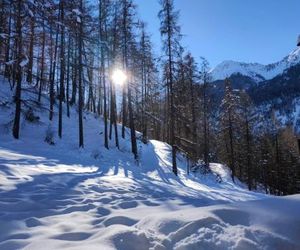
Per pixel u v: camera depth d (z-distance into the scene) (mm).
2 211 6992
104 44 28078
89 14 28641
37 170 12648
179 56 27391
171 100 28094
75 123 31234
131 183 12992
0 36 20812
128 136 35812
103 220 6562
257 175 58656
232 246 4621
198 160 34938
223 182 34000
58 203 8148
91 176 13305
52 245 4969
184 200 9859
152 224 5582
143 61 35844
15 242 5105
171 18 26953
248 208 5648
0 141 21078
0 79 32375
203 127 42906
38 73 32562
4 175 10539
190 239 4832
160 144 40344
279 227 4996
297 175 62812
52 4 23062
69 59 32281
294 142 65938
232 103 41969
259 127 59062
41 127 26750
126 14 30156
